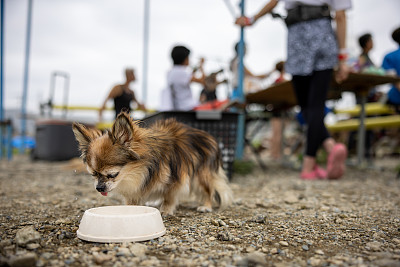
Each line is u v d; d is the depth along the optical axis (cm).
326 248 65
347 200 112
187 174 90
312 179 160
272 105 224
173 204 90
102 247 62
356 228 78
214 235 71
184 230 74
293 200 107
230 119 139
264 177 169
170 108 166
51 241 66
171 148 89
